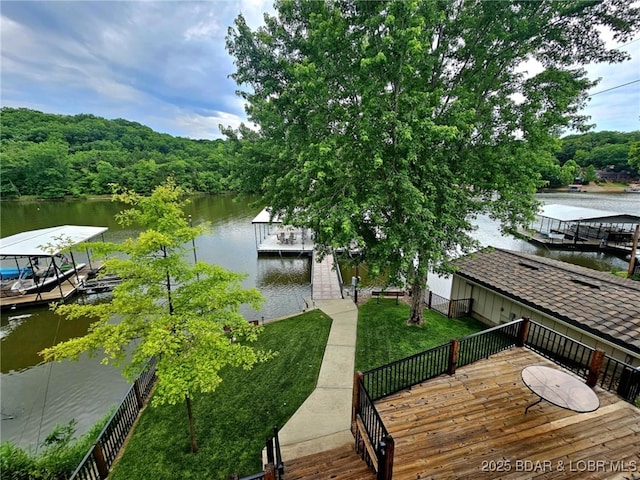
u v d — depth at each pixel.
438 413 4.68
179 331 4.58
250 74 9.16
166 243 4.57
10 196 47.00
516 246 25.17
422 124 5.95
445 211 7.30
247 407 6.47
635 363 6.30
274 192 9.38
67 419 7.92
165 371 4.43
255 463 5.07
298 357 8.36
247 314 13.52
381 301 12.48
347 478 3.95
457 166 8.05
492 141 8.08
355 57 7.22
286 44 8.61
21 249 15.38
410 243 6.79
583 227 26.73
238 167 10.12
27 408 8.32
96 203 46.09
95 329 4.61
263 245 24.14
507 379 5.52
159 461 5.21
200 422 6.10
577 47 7.48
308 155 6.83
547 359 6.13
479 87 8.09
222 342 4.66
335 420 5.93
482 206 8.46
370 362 8.00
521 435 4.21
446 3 7.40
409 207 6.59
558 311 7.45
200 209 44.03
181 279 5.14
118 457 5.33
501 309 9.75
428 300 12.15
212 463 5.12
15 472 4.90
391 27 6.14
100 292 16.50
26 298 14.95
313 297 13.56
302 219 7.07
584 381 5.36
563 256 22.88
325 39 6.87
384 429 3.63
